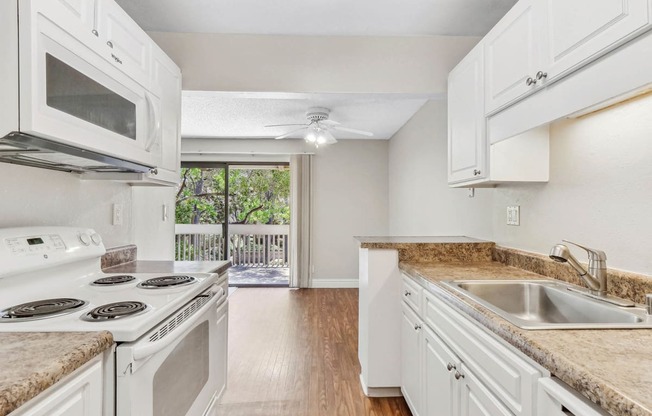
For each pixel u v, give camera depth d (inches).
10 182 53.6
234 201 229.6
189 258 222.5
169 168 77.5
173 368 48.8
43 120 38.8
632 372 26.7
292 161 208.2
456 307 51.0
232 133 191.0
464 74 76.9
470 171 73.7
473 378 46.3
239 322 145.4
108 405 37.2
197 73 90.3
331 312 159.5
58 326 38.1
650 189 46.4
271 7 78.5
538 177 66.3
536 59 50.8
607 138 53.1
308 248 207.9
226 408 82.7
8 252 46.6
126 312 42.7
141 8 78.7
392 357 86.4
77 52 44.6
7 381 25.9
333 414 80.4
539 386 32.0
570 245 61.0
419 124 147.2
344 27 87.6
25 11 37.2
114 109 53.4
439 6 78.0
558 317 56.0
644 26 33.9
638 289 47.0
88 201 71.9
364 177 211.5
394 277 86.4
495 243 87.3
